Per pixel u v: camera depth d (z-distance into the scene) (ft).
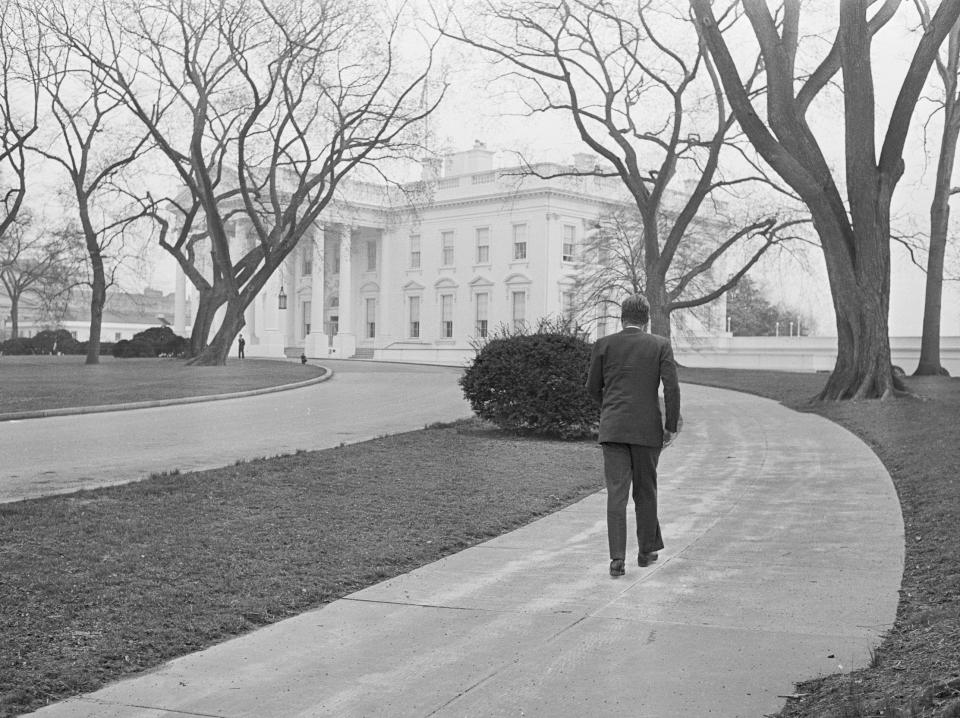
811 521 34.71
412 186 262.06
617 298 215.51
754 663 19.31
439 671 19.43
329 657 20.39
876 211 86.69
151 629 21.99
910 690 16.10
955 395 92.02
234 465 45.78
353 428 69.31
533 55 121.39
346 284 265.95
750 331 337.72
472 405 64.54
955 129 132.98
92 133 164.86
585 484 44.60
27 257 285.02
